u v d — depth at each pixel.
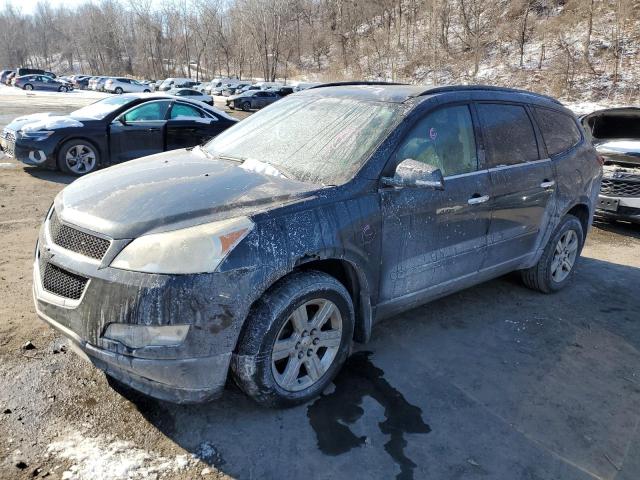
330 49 72.06
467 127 3.80
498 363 3.65
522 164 4.18
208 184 3.00
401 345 3.80
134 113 9.48
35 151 8.78
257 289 2.62
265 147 3.64
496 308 4.54
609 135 8.64
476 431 2.92
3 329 3.61
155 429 2.76
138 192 2.90
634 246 6.88
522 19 46.66
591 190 5.04
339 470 2.57
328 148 3.39
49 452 2.55
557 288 4.96
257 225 2.66
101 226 2.64
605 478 2.65
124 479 2.42
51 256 2.74
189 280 2.47
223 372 2.63
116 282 2.49
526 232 4.32
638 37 36.81
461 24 52.59
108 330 2.53
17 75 53.34
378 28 64.56
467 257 3.82
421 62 49.69
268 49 70.44
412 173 3.04
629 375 3.62
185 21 80.25
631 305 4.82
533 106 4.48
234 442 2.70
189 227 2.58
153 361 2.49
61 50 118.12
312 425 2.87
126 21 93.75
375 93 3.76
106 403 2.93
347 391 3.20
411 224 3.34
